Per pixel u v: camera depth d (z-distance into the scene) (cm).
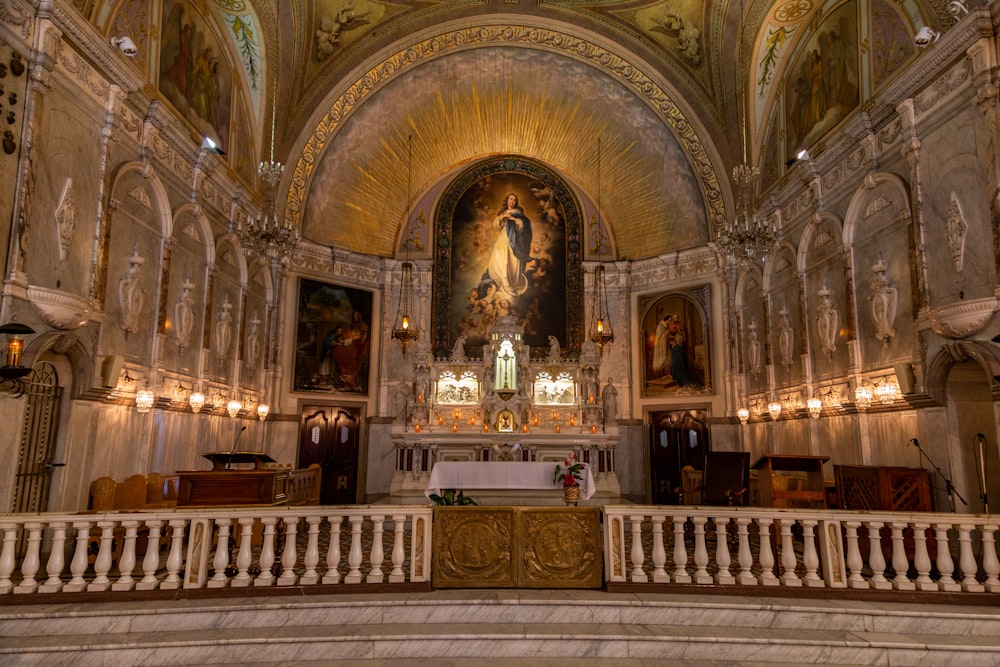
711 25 1524
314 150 1653
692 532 1101
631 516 712
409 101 1766
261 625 630
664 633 625
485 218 1892
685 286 1738
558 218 1900
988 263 814
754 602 657
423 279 1833
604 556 711
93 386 894
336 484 1662
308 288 1669
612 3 1595
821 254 1239
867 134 1084
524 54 1723
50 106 817
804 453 1289
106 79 932
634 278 1845
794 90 1387
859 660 600
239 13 1360
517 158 1916
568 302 1852
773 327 1437
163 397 1064
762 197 1518
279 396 1580
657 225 1827
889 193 1038
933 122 924
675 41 1606
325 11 1523
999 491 873
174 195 1132
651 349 1783
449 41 1672
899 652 600
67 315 797
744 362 1570
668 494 1689
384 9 1583
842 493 972
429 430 1622
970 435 893
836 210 1194
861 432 1090
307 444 1627
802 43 1354
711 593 682
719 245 1611
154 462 1061
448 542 709
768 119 1502
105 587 643
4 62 744
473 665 595
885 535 876
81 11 885
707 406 1650
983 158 825
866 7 1125
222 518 670
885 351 1038
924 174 943
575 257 1875
